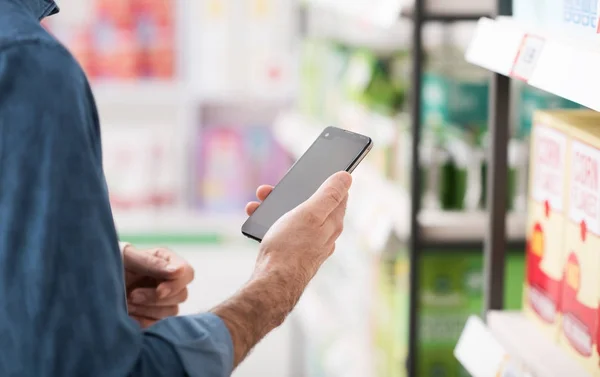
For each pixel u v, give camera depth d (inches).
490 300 76.1
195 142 218.4
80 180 40.6
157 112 223.3
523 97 104.2
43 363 39.7
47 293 39.7
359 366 127.3
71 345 40.0
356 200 120.6
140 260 70.9
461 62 112.8
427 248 102.0
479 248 102.6
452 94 106.3
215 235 215.3
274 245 50.9
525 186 102.7
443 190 105.7
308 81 170.2
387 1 96.3
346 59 140.3
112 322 40.9
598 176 59.6
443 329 104.5
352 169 62.2
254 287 48.7
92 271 40.6
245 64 211.9
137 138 213.2
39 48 40.7
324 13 172.6
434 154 105.0
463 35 114.0
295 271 50.2
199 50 212.1
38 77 40.3
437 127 107.0
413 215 101.2
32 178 39.9
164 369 42.6
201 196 218.8
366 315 124.8
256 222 60.1
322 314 154.3
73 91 40.9
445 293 104.0
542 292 70.1
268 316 48.1
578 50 53.9
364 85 124.9
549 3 63.6
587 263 61.6
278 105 228.5
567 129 64.6
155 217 214.8
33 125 40.0
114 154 211.9
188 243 215.2
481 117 107.3
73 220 40.3
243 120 229.5
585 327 62.1
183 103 215.3
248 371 200.7
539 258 70.8
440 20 98.7
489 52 67.3
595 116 67.4
